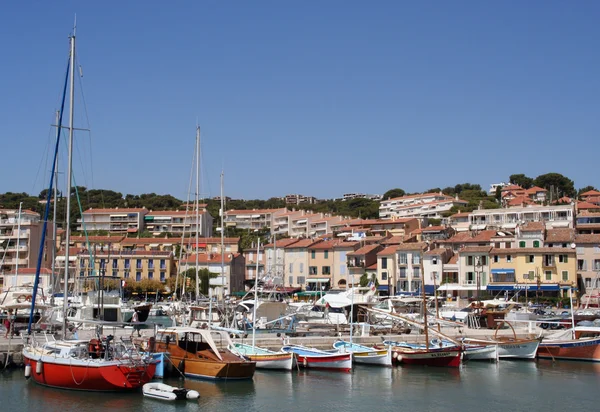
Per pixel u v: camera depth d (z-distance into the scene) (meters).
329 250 155.88
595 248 126.62
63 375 46.66
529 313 91.81
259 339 65.38
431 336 74.06
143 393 46.12
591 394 51.31
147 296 146.62
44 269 124.38
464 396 50.31
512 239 134.25
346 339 68.19
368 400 48.50
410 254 139.50
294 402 47.19
